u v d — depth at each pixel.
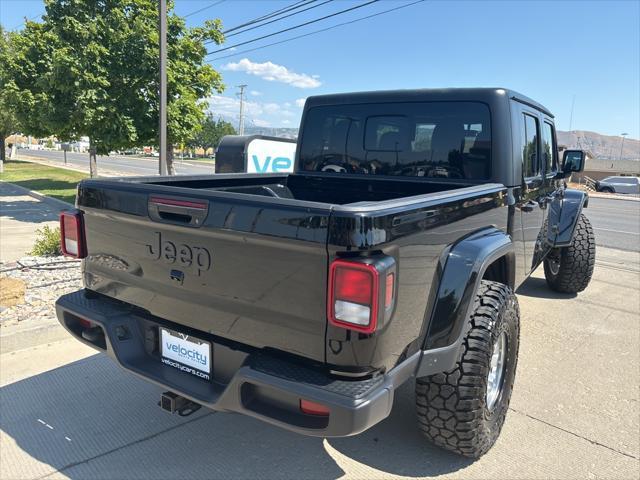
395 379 2.05
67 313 2.80
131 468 2.66
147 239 2.41
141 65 10.52
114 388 3.47
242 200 1.99
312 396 1.88
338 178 4.11
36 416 3.11
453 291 2.36
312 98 4.25
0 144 36.12
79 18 10.75
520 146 3.59
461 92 3.49
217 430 3.03
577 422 3.18
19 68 11.72
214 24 12.28
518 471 2.69
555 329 4.83
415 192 3.70
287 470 2.67
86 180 2.67
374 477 2.62
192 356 2.39
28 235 8.88
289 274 1.95
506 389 2.93
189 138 12.05
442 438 2.61
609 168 71.19
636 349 4.39
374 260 1.83
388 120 3.83
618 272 7.51
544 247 4.69
